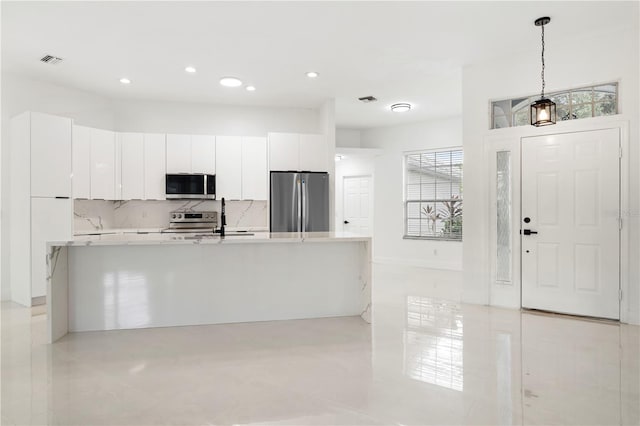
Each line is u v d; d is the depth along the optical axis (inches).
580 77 152.8
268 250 147.9
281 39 152.6
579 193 152.9
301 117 251.9
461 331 134.7
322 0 124.2
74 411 79.3
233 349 116.3
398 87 212.1
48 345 119.5
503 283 170.4
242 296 145.9
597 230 149.1
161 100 231.3
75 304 133.3
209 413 78.6
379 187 317.7
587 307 151.2
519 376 97.0
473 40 153.9
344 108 255.4
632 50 142.4
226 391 88.5
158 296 139.2
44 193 172.4
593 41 150.0
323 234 150.9
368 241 144.3
